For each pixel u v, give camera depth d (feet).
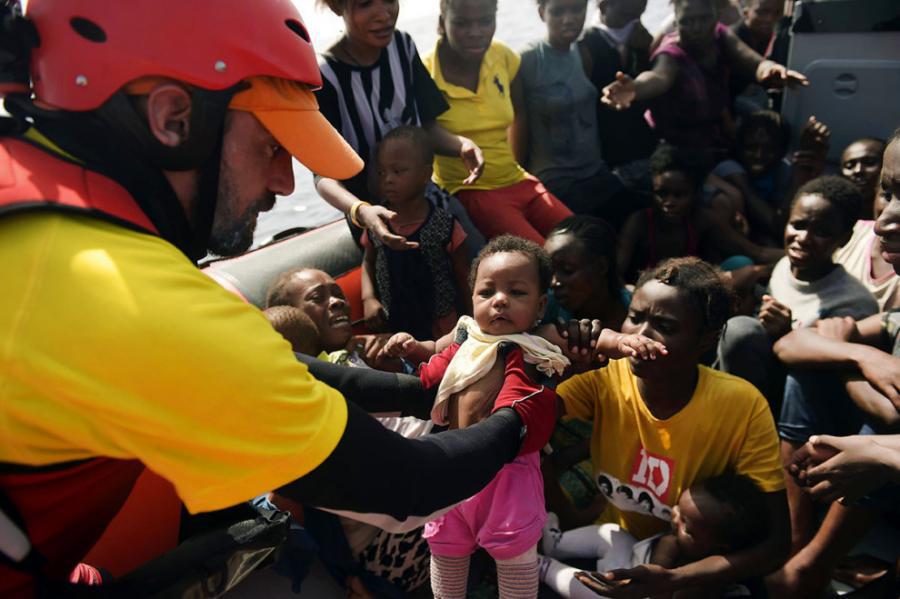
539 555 6.14
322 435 2.84
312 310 6.85
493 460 3.70
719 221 10.36
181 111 2.96
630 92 10.05
